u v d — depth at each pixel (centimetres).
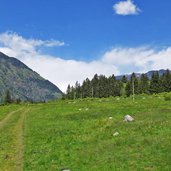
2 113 10375
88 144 4097
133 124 4912
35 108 11938
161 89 19838
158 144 3544
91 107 9306
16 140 5016
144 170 2894
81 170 3053
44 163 3444
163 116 5462
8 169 3366
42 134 5350
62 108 9919
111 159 3284
